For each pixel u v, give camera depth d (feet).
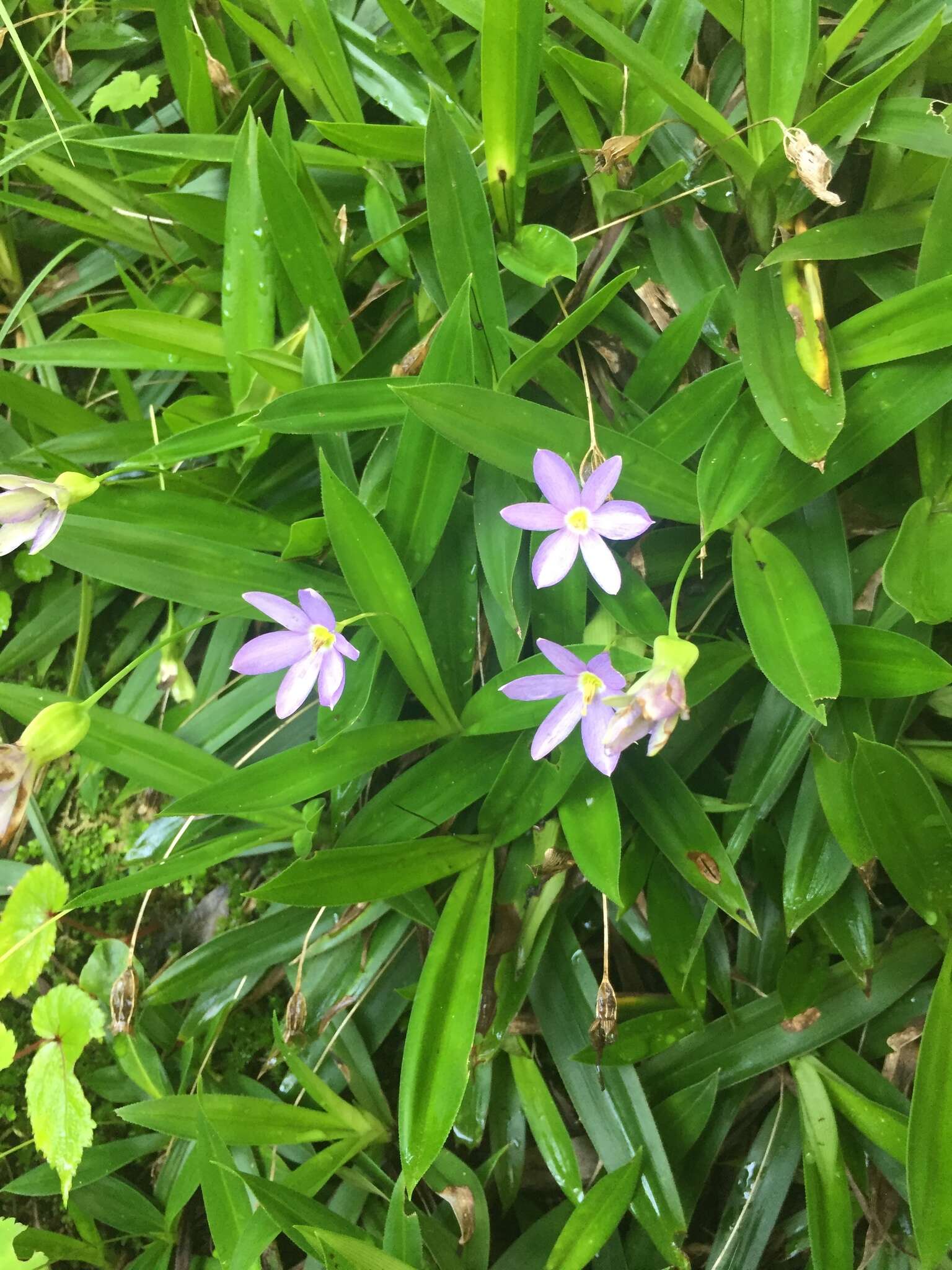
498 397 0.92
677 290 1.06
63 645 1.33
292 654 0.91
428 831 1.07
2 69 1.47
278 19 1.17
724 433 0.96
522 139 1.05
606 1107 1.05
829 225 1.00
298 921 1.15
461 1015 0.93
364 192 1.22
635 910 1.11
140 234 1.32
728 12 1.02
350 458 1.10
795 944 1.09
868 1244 1.04
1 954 1.13
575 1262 0.97
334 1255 0.92
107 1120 1.21
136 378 1.36
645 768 1.03
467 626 1.07
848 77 1.05
